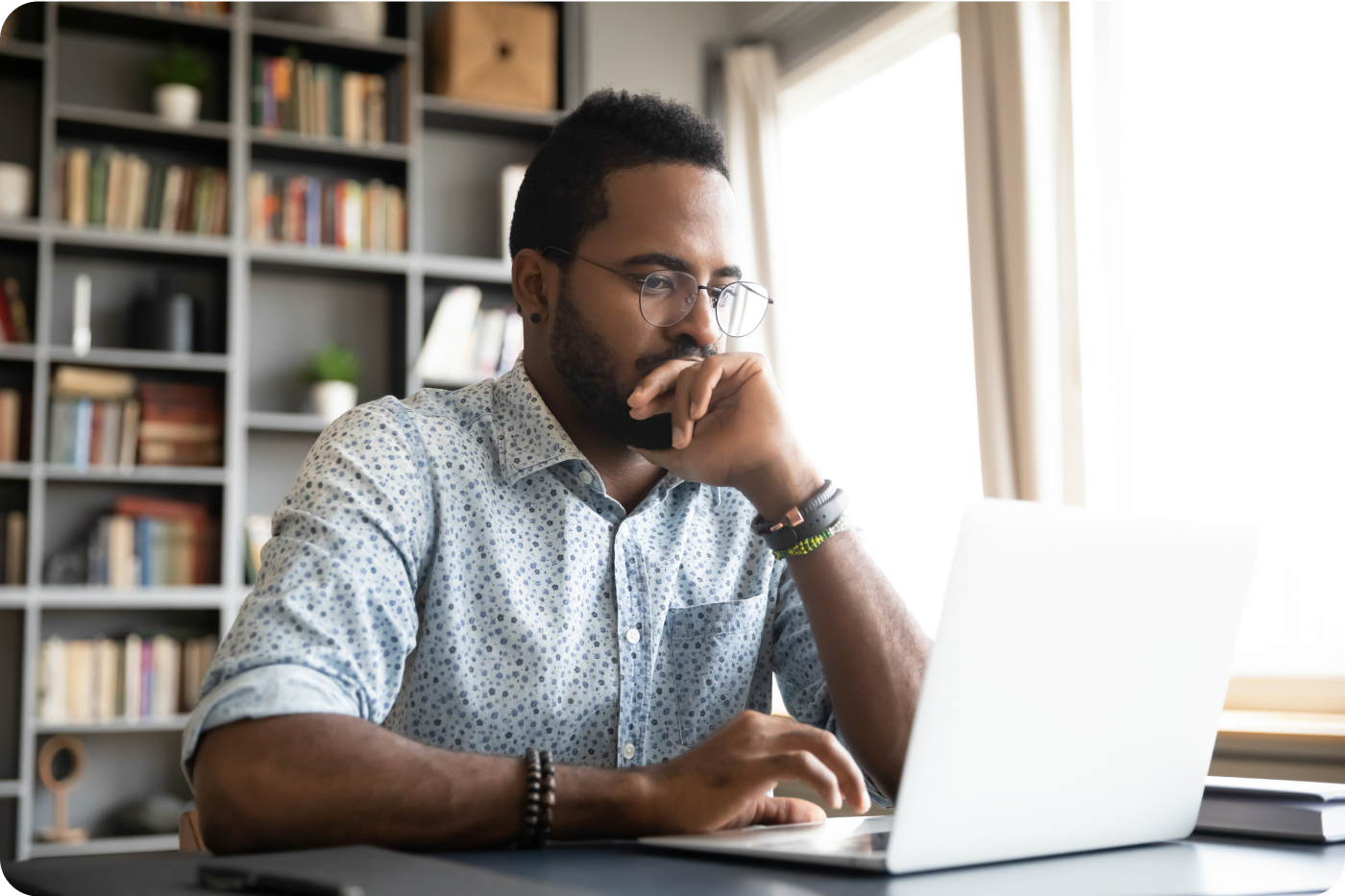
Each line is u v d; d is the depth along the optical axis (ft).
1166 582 2.68
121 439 11.43
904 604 3.66
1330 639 7.79
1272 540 8.13
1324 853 2.73
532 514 3.84
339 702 2.78
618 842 2.71
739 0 13.67
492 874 2.07
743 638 4.08
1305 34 8.02
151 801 11.28
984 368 9.34
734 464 3.62
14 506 11.41
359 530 3.27
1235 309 8.39
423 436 3.73
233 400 11.60
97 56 12.05
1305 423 7.93
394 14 13.16
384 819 2.52
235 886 2.02
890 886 2.19
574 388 3.84
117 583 11.28
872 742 3.46
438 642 3.58
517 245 4.14
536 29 13.10
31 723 10.70
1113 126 9.34
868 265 12.10
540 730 3.63
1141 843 2.82
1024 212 9.16
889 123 11.88
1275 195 8.16
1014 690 2.39
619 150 3.77
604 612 3.83
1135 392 9.05
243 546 11.67
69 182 11.37
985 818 2.39
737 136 12.96
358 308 12.98
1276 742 7.13
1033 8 9.41
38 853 10.58
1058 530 2.42
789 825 3.01
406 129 12.56
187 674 11.35
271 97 12.11
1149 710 2.69
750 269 12.70
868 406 11.99
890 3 11.70
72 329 11.79
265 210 12.04
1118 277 9.23
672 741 3.88
